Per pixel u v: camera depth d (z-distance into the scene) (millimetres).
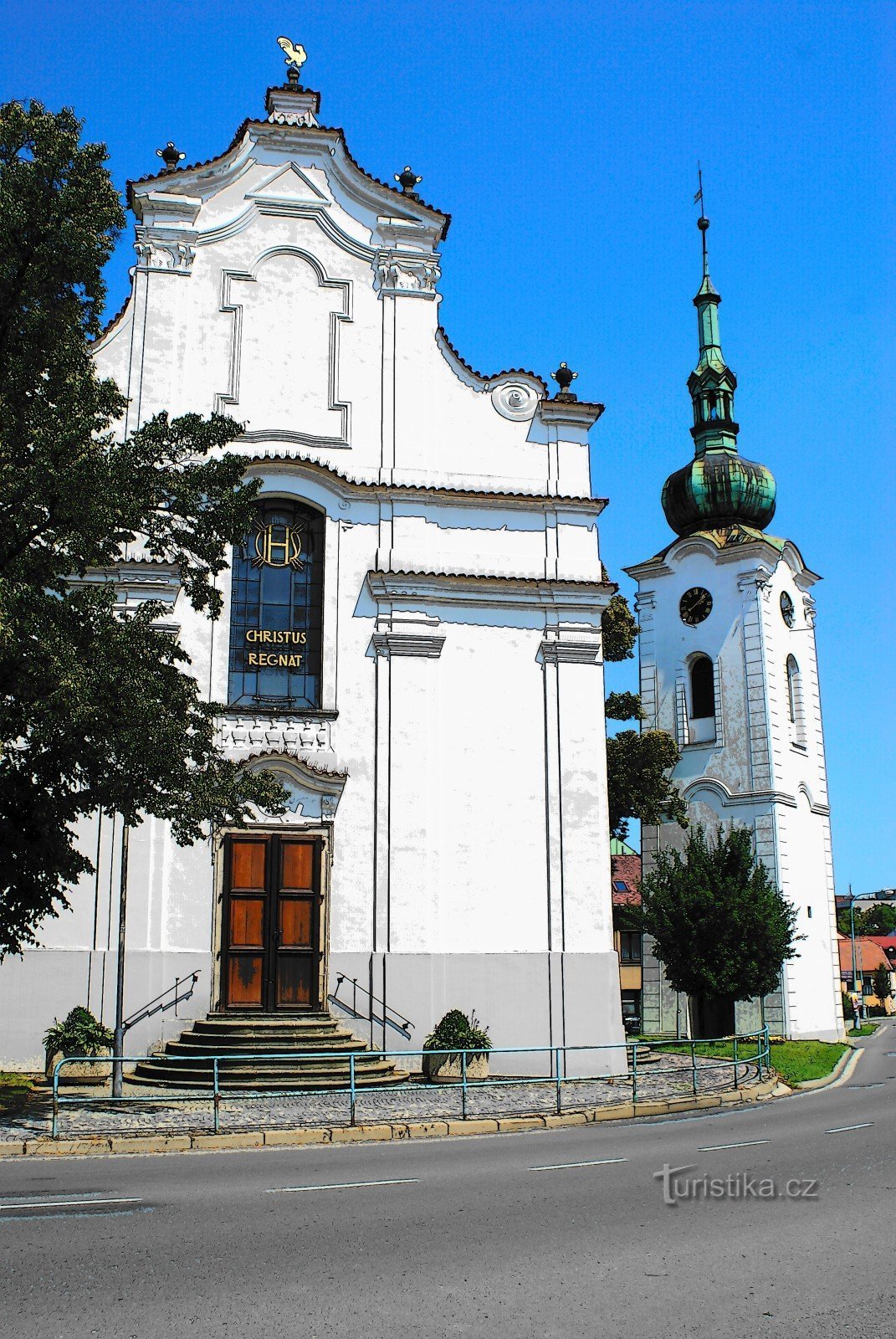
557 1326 6973
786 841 42594
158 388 25984
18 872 18312
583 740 26312
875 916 152000
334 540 26172
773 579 45281
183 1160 14148
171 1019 23344
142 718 17969
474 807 25625
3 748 17016
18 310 19156
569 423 27859
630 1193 11383
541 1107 19172
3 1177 12664
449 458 27172
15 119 18906
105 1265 8344
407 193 28078
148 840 23859
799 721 46312
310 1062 22250
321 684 25562
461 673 26156
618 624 43469
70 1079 21500
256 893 24328
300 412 26719
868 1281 7969
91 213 19188
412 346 27500
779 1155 13961
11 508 18156
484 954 24969
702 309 50531
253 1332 6809
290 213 27516
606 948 25422
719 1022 41875
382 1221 9938
